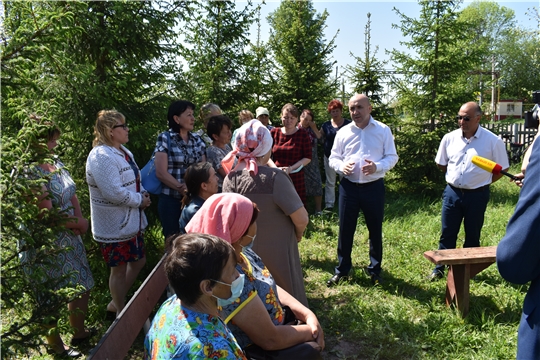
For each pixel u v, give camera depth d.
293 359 2.00
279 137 5.57
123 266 3.42
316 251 5.47
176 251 1.41
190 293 1.38
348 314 3.75
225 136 4.04
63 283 2.87
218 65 7.05
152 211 4.71
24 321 2.11
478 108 4.11
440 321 3.56
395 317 3.64
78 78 3.61
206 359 1.31
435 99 8.33
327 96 8.98
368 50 8.82
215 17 7.23
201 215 2.08
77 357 3.08
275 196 2.60
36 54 2.16
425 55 8.46
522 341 1.83
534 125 2.80
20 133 2.06
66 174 3.02
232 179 2.73
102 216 3.27
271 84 8.80
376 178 4.23
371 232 4.38
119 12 4.18
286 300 2.39
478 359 3.05
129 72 4.36
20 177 2.03
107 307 3.70
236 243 2.07
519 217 1.76
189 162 3.90
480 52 8.33
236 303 1.88
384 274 4.65
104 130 3.26
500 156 4.14
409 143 8.57
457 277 3.69
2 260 2.10
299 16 9.03
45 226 2.16
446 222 4.41
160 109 4.71
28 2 2.19
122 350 1.87
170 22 4.65
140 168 4.66
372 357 3.15
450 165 4.32
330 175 7.54
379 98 8.92
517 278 1.78
